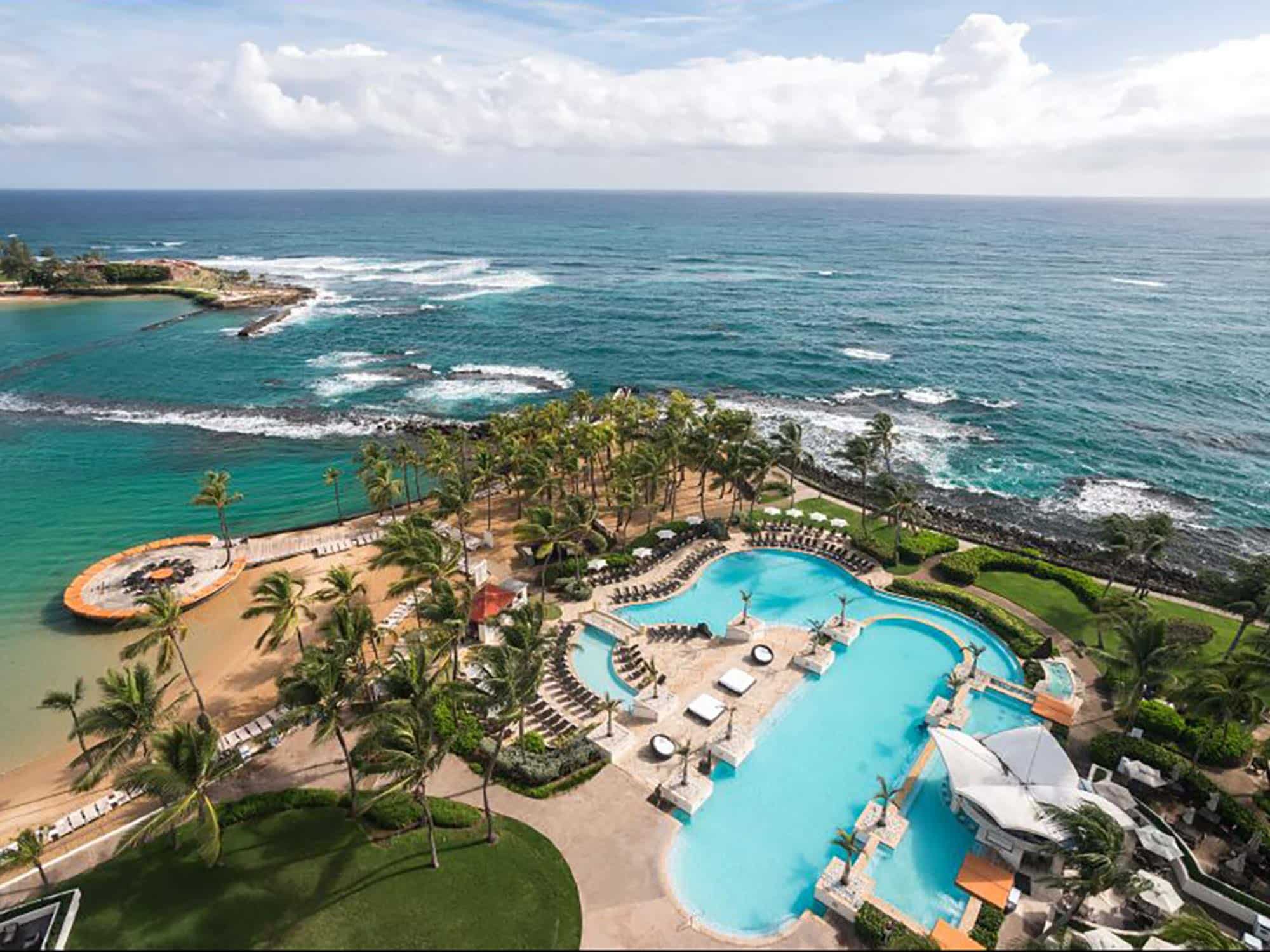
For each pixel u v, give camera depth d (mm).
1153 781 37281
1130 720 41125
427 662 35312
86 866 32781
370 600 56469
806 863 33594
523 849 33125
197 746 30359
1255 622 53625
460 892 30844
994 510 78000
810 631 51531
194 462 88062
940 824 35906
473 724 40750
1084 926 30125
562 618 52156
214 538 65125
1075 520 75875
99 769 32344
